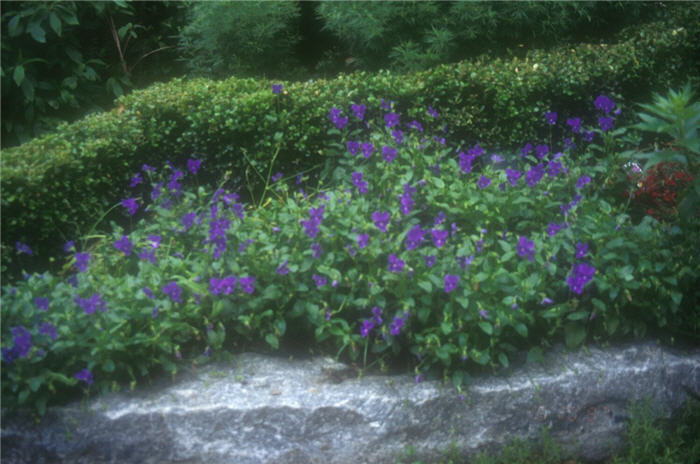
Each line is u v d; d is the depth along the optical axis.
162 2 8.15
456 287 3.63
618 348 3.88
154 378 3.67
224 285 3.61
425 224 4.47
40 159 4.58
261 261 3.88
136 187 5.38
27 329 3.48
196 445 3.45
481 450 3.60
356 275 3.80
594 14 7.34
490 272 3.72
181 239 4.25
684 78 6.81
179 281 3.68
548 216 4.35
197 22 7.06
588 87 5.98
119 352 3.52
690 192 4.05
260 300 3.76
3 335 3.45
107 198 5.13
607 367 3.73
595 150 5.91
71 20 6.54
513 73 5.82
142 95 5.58
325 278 3.71
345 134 5.14
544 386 3.64
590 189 4.69
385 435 3.52
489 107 5.79
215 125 5.35
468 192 4.26
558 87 5.84
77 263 3.75
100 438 3.42
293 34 7.66
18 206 4.35
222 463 3.47
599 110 6.07
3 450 3.40
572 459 3.69
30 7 6.48
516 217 4.34
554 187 4.46
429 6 6.47
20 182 4.34
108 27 7.73
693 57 7.04
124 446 3.43
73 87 6.81
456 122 5.66
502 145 5.87
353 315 3.89
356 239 3.81
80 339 3.46
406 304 3.60
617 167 4.70
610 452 3.71
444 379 3.62
